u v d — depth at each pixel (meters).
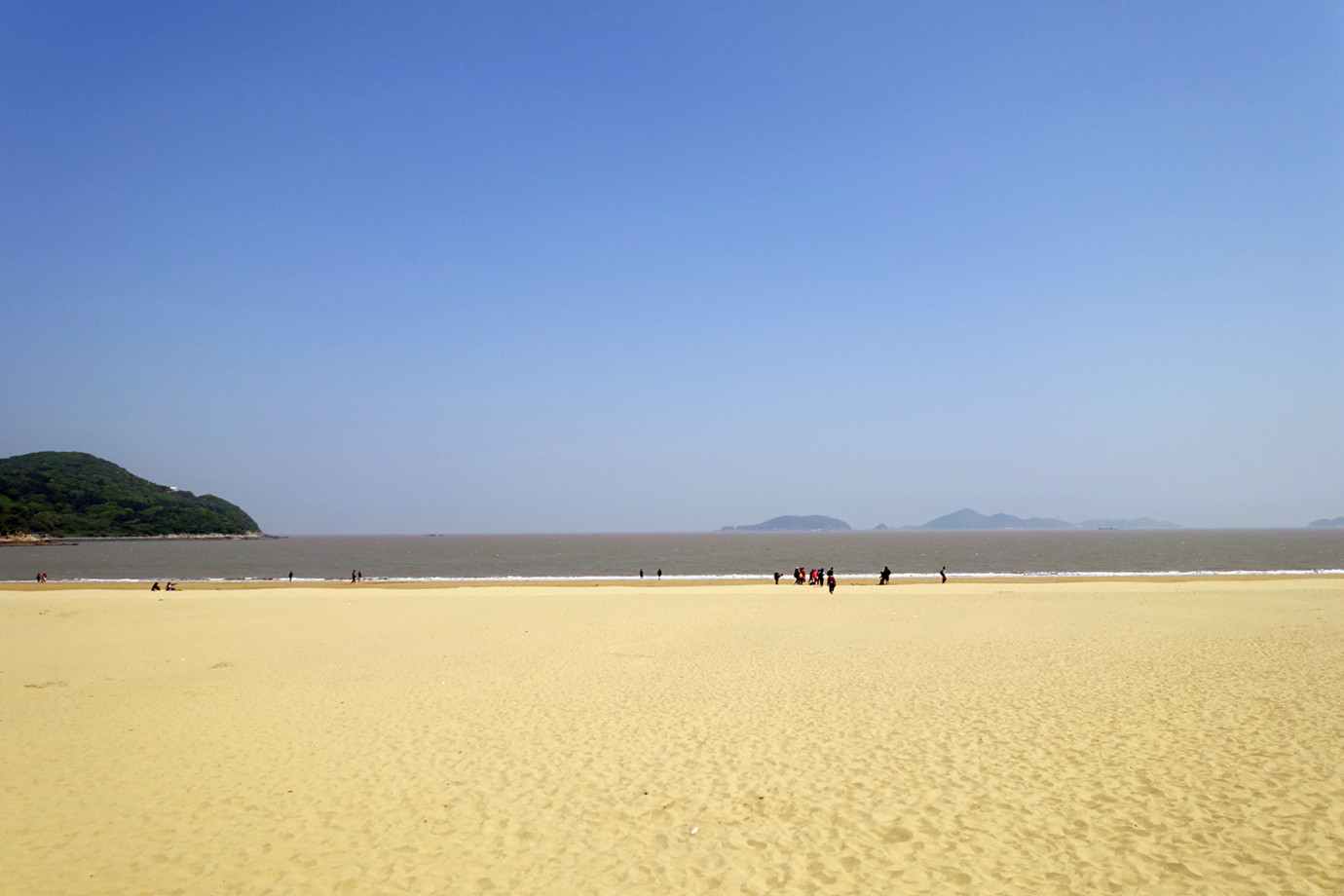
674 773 9.65
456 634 24.67
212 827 8.27
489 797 9.03
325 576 83.94
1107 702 12.45
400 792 9.27
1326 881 6.16
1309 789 8.08
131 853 7.62
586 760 10.36
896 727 11.45
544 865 7.18
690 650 20.28
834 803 8.41
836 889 6.48
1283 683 13.31
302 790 9.41
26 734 12.20
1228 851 6.80
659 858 7.24
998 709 12.31
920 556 119.69
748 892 6.50
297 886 6.87
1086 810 7.89
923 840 7.38
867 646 20.31
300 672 17.81
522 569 95.62
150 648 22.33
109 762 10.67
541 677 16.66
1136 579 52.22
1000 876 6.59
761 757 10.19
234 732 12.18
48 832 8.19
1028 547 153.12
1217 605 29.38
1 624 28.77
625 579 59.38
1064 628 22.97
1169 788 8.36
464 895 6.64
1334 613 25.78
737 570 90.56
